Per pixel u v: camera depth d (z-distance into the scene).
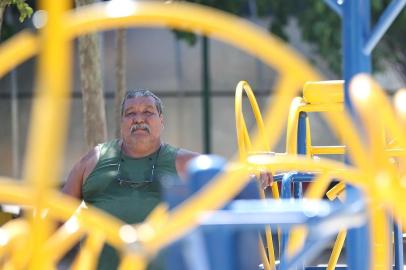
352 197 4.32
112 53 36.97
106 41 36.91
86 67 22.67
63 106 3.30
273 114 4.02
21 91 37.16
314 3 33.22
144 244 4.00
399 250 11.98
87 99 22.69
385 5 30.84
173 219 4.01
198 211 3.99
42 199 3.45
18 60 3.75
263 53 3.88
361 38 6.86
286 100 3.97
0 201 4.20
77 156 37.00
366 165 4.01
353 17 6.86
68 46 3.47
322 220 4.14
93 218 4.55
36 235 3.75
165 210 4.97
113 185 11.61
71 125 36.94
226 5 31.42
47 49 3.27
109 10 3.67
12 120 37.25
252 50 3.93
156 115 11.81
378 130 3.96
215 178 4.41
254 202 4.57
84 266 5.25
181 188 4.97
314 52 34.75
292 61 3.89
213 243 4.13
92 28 3.68
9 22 31.64
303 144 12.20
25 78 37.22
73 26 3.58
